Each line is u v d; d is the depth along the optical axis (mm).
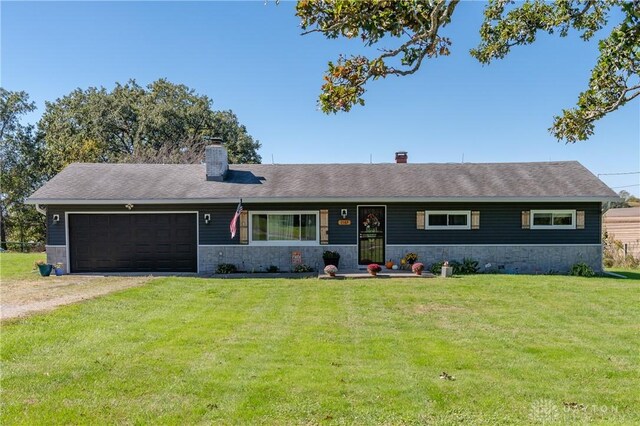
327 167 17375
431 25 3697
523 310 8984
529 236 14672
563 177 15789
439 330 7469
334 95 4023
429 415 4297
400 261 14711
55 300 9719
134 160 30922
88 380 5137
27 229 37000
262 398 4664
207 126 36406
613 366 5691
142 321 7910
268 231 14750
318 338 6945
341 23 3619
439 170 16812
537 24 6125
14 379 5133
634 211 30016
